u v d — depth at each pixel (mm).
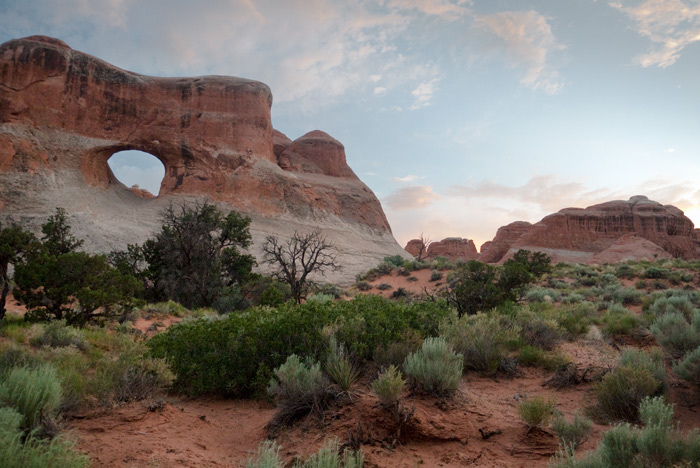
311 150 107500
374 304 10992
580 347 10062
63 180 62281
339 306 10180
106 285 13750
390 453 4352
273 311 10492
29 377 3922
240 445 4820
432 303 12102
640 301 18547
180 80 80312
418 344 7430
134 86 73938
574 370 7434
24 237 14102
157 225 61375
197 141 76312
